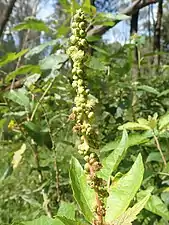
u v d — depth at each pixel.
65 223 0.24
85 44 0.26
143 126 0.42
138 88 0.69
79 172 0.27
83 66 0.26
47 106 0.66
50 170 0.59
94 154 0.25
